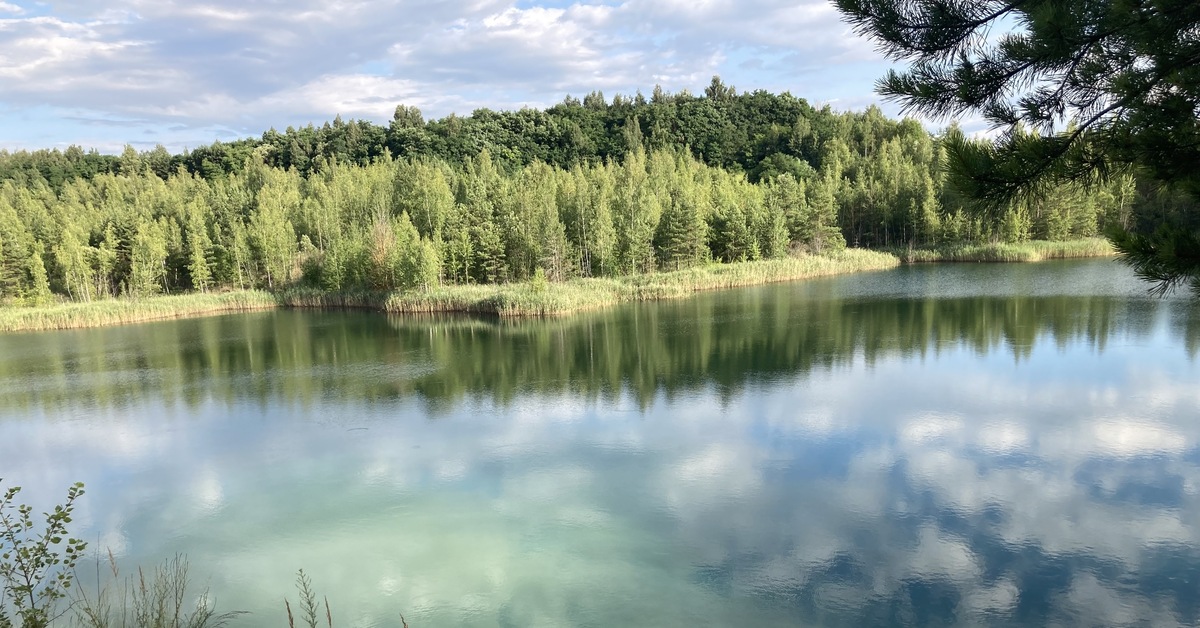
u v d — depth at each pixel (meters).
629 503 20.16
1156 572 15.66
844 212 97.06
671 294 63.75
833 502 19.61
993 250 80.12
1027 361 32.84
